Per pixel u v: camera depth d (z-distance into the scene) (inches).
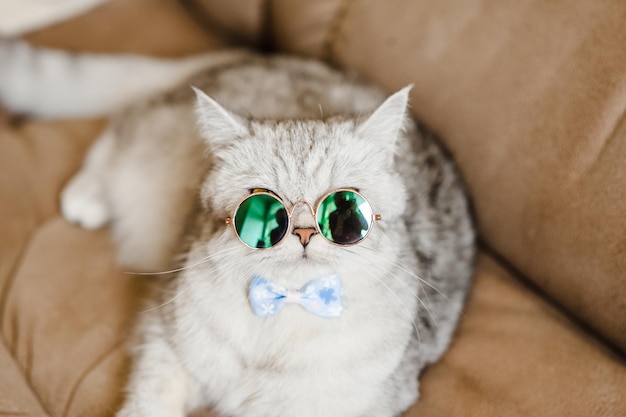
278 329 17.5
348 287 17.2
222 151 17.5
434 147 21.8
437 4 21.5
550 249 19.1
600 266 18.0
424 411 18.3
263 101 23.1
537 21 19.4
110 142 24.4
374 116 17.0
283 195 16.7
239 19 27.8
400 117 17.3
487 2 20.5
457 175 21.5
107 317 20.4
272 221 16.1
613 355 18.7
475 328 20.0
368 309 17.4
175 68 26.6
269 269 16.7
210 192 17.6
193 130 22.9
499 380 18.4
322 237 16.2
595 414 17.3
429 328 19.2
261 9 27.2
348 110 22.3
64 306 20.4
